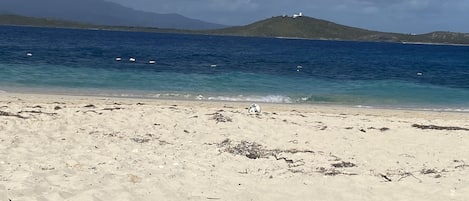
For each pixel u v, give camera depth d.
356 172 8.48
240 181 7.64
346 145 11.03
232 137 11.34
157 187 7.01
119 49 59.16
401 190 7.34
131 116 13.20
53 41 72.81
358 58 64.88
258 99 21.19
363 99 22.91
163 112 14.11
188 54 54.84
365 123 14.28
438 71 43.97
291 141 11.24
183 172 7.94
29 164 7.75
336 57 64.94
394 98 23.75
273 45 112.94
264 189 7.25
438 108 21.31
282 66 40.88
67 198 6.21
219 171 8.20
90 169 7.72
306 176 8.09
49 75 25.58
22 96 18.00
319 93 24.14
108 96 19.94
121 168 7.94
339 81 30.66
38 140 9.82
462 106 22.12
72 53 44.69
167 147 9.95
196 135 11.39
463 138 12.23
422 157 10.02
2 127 10.82
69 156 8.55
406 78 34.91
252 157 9.45
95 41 83.69
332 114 16.62
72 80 24.23
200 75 29.53
